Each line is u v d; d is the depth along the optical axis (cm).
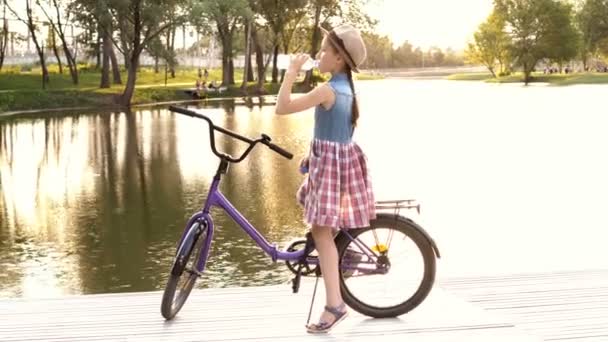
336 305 398
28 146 2466
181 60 8081
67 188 1703
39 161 2131
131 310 456
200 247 433
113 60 5603
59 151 2347
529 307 459
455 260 1025
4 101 3959
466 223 1277
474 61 11175
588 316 441
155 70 7125
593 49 10244
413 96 5769
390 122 3356
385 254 414
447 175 1841
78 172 1936
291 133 2875
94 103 4322
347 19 6494
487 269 969
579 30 10025
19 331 424
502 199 1504
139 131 2952
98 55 6153
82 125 3198
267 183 1716
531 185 1670
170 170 1950
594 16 10025
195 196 1577
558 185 1666
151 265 1062
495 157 2178
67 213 1427
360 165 393
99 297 486
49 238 1227
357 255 413
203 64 8662
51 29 5675
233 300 470
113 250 1145
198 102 4872
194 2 4241
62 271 1038
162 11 4262
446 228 1238
